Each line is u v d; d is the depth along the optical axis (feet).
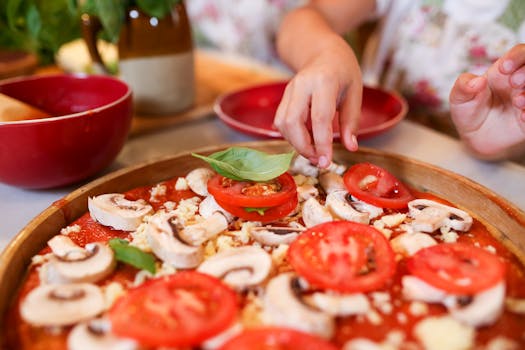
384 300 1.28
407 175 1.73
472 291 1.25
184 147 2.11
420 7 2.59
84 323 1.23
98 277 1.35
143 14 2.12
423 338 1.19
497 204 1.51
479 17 2.39
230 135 2.20
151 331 1.17
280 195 1.52
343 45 1.85
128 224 1.52
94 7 2.13
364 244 1.40
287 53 2.21
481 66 2.44
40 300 1.26
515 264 1.38
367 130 1.95
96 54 2.22
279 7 3.76
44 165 1.67
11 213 1.70
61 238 1.47
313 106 1.63
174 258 1.37
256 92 2.39
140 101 2.27
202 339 1.18
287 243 1.44
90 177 1.88
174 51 2.21
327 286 1.28
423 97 2.67
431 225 1.47
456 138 2.57
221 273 1.34
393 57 2.76
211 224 1.48
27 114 1.72
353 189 1.59
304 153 1.65
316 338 1.16
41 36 2.68
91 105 1.99
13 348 1.20
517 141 1.77
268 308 1.24
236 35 4.14
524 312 1.24
